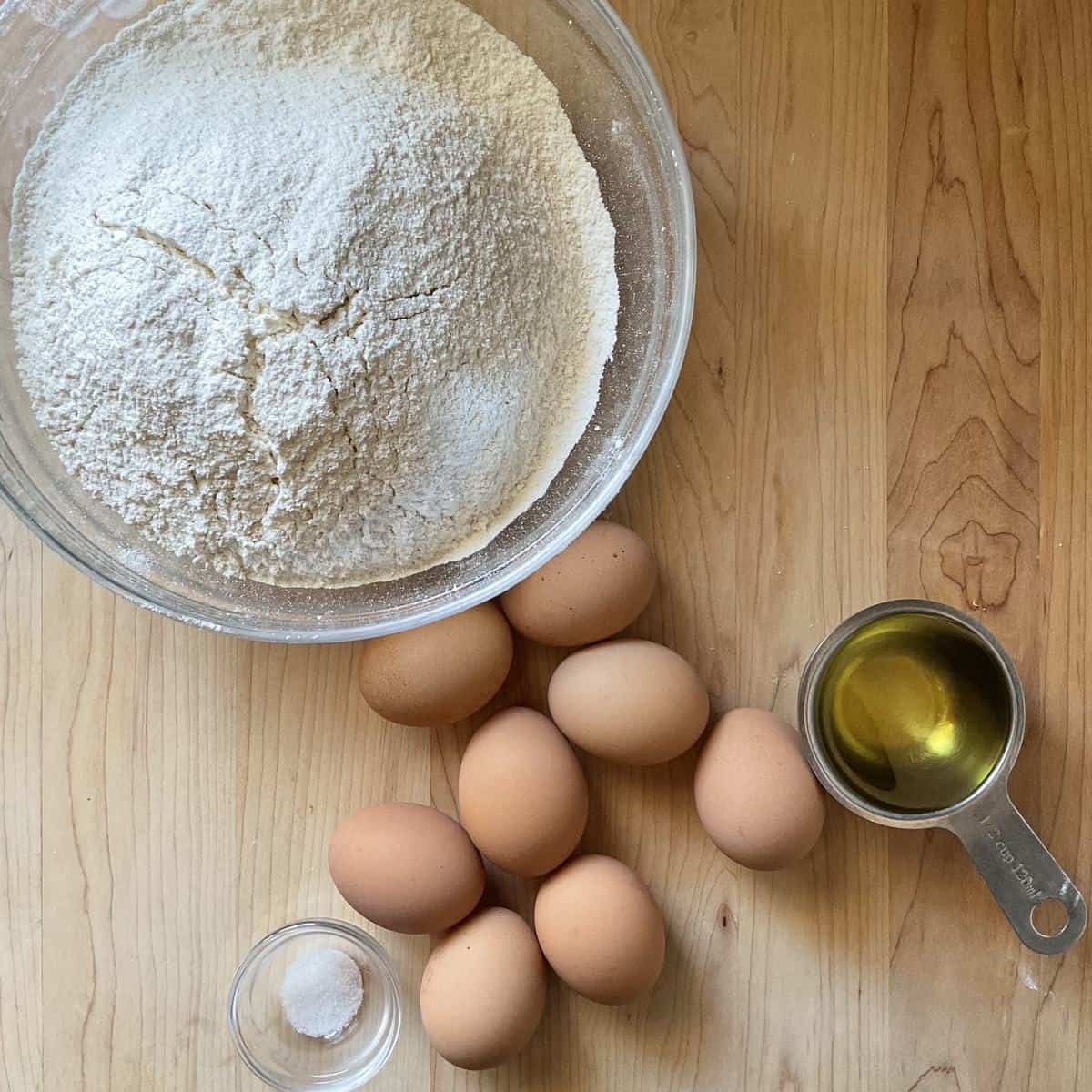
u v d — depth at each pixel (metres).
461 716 0.40
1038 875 0.39
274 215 0.36
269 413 0.36
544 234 0.41
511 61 0.41
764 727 0.40
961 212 0.43
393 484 0.39
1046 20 0.43
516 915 0.41
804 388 0.43
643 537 0.43
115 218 0.36
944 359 0.43
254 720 0.43
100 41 0.39
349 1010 0.43
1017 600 0.43
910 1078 0.42
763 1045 0.42
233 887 0.42
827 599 0.43
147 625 0.42
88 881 0.42
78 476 0.39
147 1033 0.42
